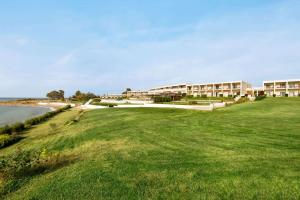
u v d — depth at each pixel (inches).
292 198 296.5
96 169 465.1
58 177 441.7
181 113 1396.4
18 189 408.2
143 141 691.4
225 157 472.4
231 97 3038.9
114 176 420.5
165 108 1919.3
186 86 4456.2
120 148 632.4
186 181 373.7
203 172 402.3
